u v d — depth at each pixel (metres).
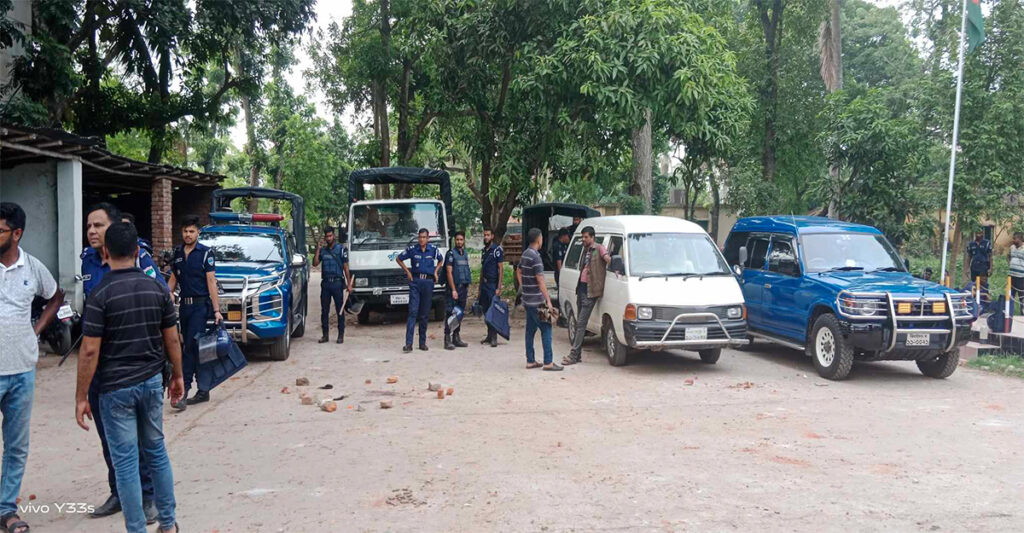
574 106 15.41
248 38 19.09
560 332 13.74
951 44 19.05
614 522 4.57
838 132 17.09
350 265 14.43
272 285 10.56
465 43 16.16
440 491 5.16
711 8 18.94
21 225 4.39
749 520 4.61
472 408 7.70
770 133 27.34
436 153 31.36
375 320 15.95
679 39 13.74
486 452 6.10
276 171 39.03
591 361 10.64
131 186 17.58
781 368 10.12
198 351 7.38
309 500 4.99
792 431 6.78
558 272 14.80
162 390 4.19
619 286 9.91
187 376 7.70
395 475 5.52
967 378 9.48
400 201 15.09
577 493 5.11
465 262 11.98
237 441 6.47
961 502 4.95
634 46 13.69
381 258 14.45
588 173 18.19
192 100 21.50
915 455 6.04
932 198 18.25
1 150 10.66
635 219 10.97
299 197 16.92
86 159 12.10
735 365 10.34
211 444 6.38
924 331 8.76
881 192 16.81
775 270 10.66
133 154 32.97
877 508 4.82
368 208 15.02
